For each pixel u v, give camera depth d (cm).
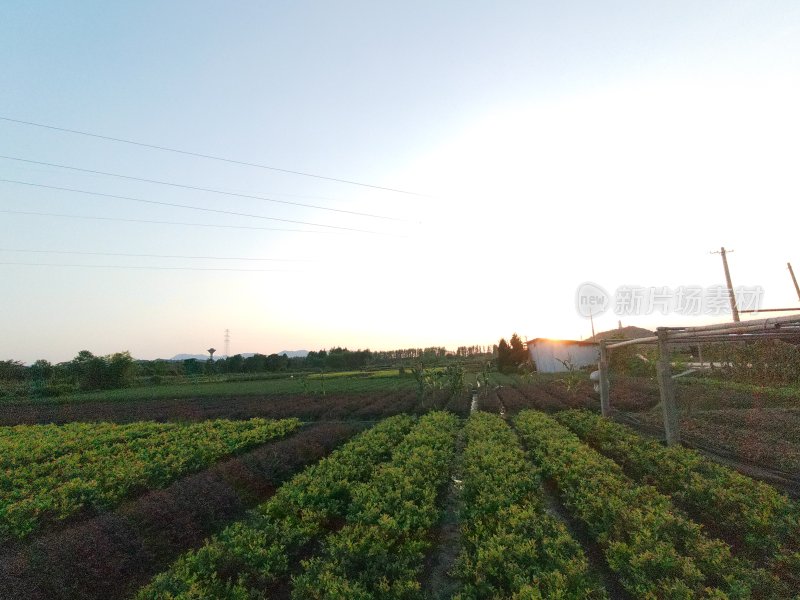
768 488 833
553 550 638
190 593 557
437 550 790
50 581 645
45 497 1020
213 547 679
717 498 804
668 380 1280
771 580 559
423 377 2762
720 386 2433
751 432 1425
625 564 620
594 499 816
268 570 648
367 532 718
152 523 832
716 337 1209
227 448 1498
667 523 690
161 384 5156
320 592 571
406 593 569
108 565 703
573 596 536
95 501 1021
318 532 831
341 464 1123
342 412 2478
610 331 5659
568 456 1095
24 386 4338
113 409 2942
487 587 566
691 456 1052
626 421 1762
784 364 2344
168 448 1522
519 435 1634
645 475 1007
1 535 871
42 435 1969
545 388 3172
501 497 823
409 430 1730
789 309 1005
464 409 2389
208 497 961
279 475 1172
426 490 903
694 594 545
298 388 3888
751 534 700
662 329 1283
